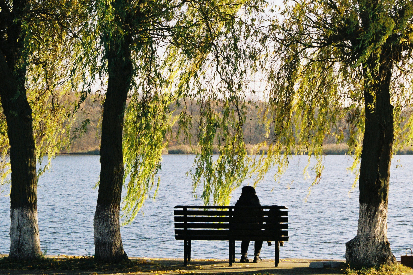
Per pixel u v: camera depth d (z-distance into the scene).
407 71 12.69
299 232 26.73
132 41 12.53
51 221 31.59
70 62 14.01
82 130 13.84
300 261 14.20
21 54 12.85
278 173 14.80
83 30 11.90
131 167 15.51
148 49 12.94
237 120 13.66
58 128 15.64
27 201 13.02
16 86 12.83
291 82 13.55
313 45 13.32
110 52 12.01
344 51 12.76
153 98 13.23
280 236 12.96
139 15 12.48
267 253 20.67
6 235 25.77
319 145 14.45
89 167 124.00
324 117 14.20
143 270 12.03
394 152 15.29
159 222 30.53
